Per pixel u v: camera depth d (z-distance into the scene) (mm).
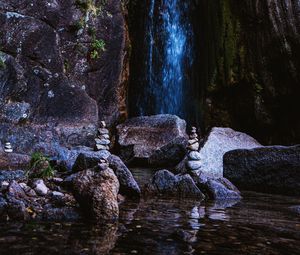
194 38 20234
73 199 5426
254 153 9719
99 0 17172
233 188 8469
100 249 3623
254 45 17641
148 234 4273
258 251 3857
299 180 8898
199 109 19422
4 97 13758
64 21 16141
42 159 7098
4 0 14656
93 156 7391
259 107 17625
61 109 15148
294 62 16609
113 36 17453
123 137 16125
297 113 17125
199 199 7301
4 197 5023
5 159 10047
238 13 18312
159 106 20812
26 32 14914
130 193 6930
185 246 3881
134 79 20781
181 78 20375
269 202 7449
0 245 3578
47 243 3713
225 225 4977
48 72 15273
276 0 16734
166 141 15188
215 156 12086
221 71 18484
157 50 21203
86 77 16734
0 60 13570
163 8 21422
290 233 4676
